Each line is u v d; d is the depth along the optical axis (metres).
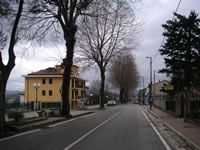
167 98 31.45
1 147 8.35
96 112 32.12
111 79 81.94
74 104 57.28
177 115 22.41
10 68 12.65
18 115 14.45
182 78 20.44
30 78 55.53
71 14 20.30
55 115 21.42
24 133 11.73
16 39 14.16
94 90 96.62
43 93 54.81
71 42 21.44
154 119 21.00
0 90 12.02
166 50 20.80
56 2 17.78
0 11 12.32
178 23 20.23
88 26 34.69
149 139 10.34
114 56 42.06
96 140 9.82
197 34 19.81
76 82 61.25
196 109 18.38
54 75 54.03
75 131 12.52
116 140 9.88
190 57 19.94
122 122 17.64
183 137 10.40
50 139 9.99
